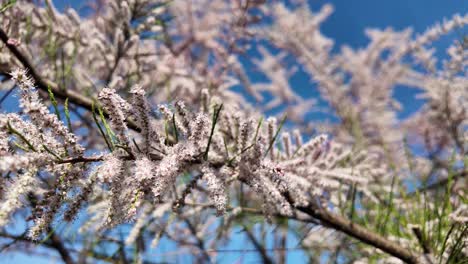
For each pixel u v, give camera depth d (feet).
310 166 6.86
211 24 15.07
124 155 3.85
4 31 7.34
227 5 15.40
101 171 3.48
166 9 10.14
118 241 8.70
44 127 3.51
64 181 3.62
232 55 13.33
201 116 4.21
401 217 7.85
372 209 8.59
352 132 14.92
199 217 10.59
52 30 8.85
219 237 9.30
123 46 9.29
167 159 3.91
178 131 4.77
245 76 16.26
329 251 8.85
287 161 6.23
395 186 9.37
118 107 3.73
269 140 5.85
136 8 9.21
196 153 4.26
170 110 4.24
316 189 6.41
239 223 8.43
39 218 3.56
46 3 8.48
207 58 13.52
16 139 3.56
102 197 6.45
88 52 9.98
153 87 10.00
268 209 5.15
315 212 6.82
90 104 8.12
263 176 4.90
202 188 7.58
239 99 12.55
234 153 5.07
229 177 4.81
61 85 7.92
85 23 9.77
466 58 13.12
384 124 16.44
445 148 13.65
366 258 8.48
